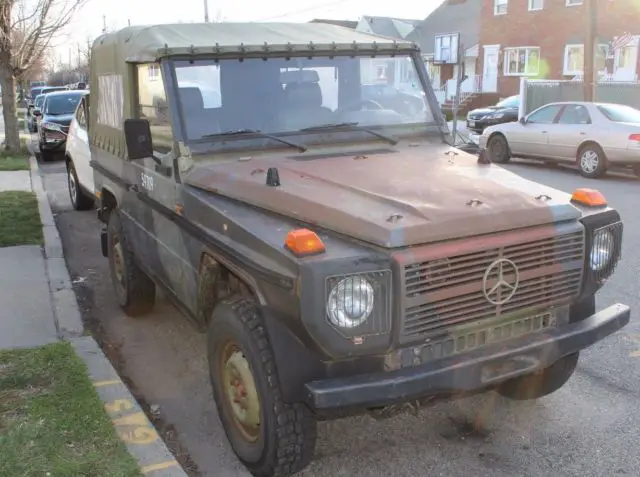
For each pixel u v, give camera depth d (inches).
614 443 159.2
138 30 200.8
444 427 167.6
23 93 2046.0
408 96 199.6
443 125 201.8
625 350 210.2
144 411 179.2
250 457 143.7
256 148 174.6
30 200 439.2
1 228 359.9
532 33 1407.5
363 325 119.3
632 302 251.4
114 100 229.1
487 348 132.8
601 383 189.0
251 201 147.7
